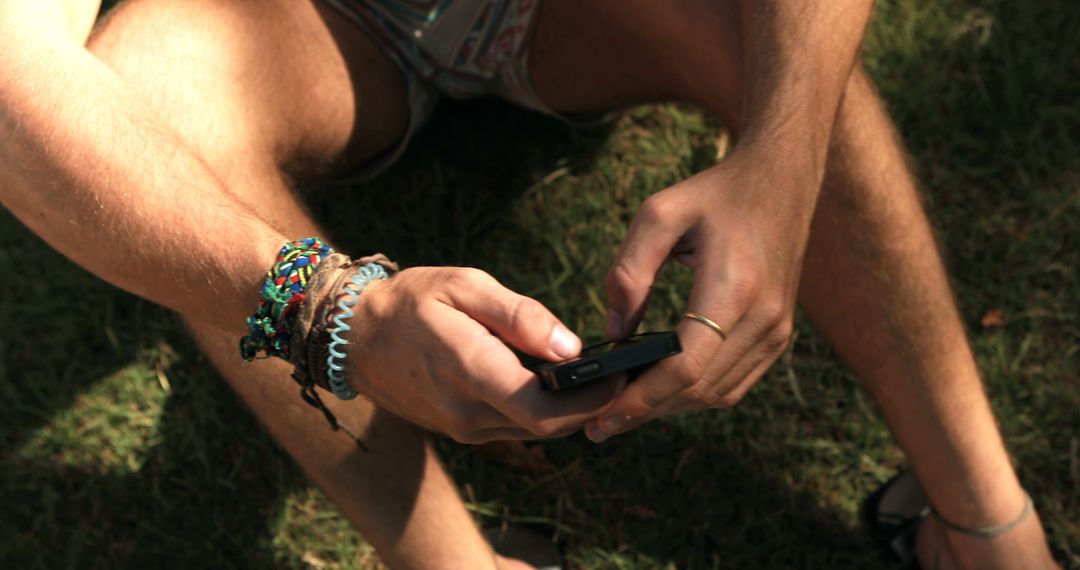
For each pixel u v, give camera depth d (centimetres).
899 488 199
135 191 127
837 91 142
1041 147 224
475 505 203
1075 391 208
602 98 190
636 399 116
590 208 224
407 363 116
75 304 219
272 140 160
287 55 165
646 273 126
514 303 113
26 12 132
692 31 157
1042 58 232
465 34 185
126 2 162
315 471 163
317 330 120
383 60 185
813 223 160
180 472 209
